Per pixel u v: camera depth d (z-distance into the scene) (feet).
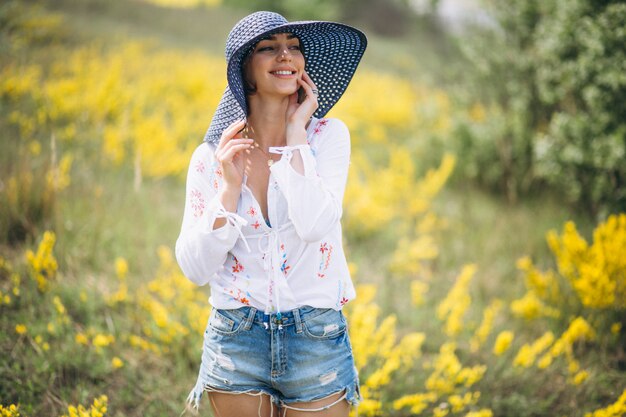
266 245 6.35
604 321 12.44
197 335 10.84
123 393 9.81
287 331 6.33
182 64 36.24
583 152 17.53
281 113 6.66
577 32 17.17
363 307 10.25
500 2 21.58
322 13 70.03
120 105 23.62
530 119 21.59
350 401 6.65
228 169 6.13
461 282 12.17
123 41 39.37
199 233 6.17
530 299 12.25
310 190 6.08
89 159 18.97
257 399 6.51
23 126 18.74
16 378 9.47
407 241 16.30
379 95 37.37
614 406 8.73
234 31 6.42
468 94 24.29
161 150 19.76
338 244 6.66
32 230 13.83
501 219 19.52
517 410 10.48
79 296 12.05
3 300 10.92
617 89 16.16
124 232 15.16
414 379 10.93
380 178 20.34
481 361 11.80
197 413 9.42
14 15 25.55
